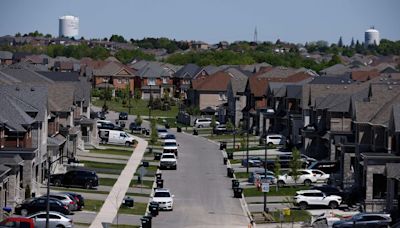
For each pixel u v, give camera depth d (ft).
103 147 614.34
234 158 583.58
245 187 455.22
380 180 383.45
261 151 616.39
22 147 399.24
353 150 442.91
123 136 644.69
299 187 448.65
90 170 452.35
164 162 517.96
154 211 361.10
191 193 433.07
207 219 358.84
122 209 367.86
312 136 571.28
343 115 526.98
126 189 429.38
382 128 419.13
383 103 440.04
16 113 403.54
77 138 573.74
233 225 345.31
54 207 336.29
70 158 504.43
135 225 329.52
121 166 519.60
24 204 336.08
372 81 626.23
